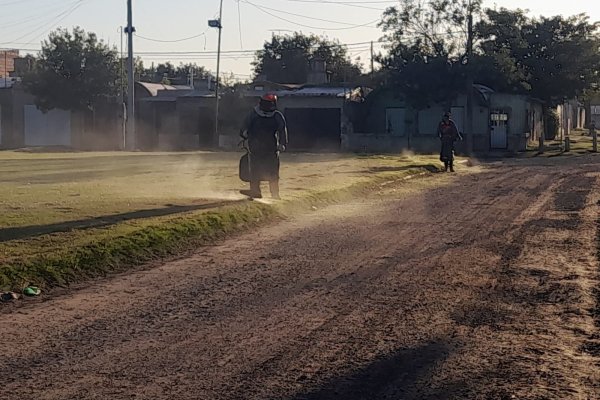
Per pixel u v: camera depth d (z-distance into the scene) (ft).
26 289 30.81
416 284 32.99
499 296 30.99
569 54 188.24
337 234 46.75
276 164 58.08
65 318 27.32
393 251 40.88
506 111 173.68
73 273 33.55
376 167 99.60
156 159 122.52
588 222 52.54
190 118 193.26
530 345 24.57
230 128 190.39
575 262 38.22
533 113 195.93
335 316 27.76
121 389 20.33
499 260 38.55
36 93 199.41
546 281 33.83
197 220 45.47
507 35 169.99
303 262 37.73
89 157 131.75
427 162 110.22
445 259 38.70
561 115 252.01
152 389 20.34
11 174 86.99
